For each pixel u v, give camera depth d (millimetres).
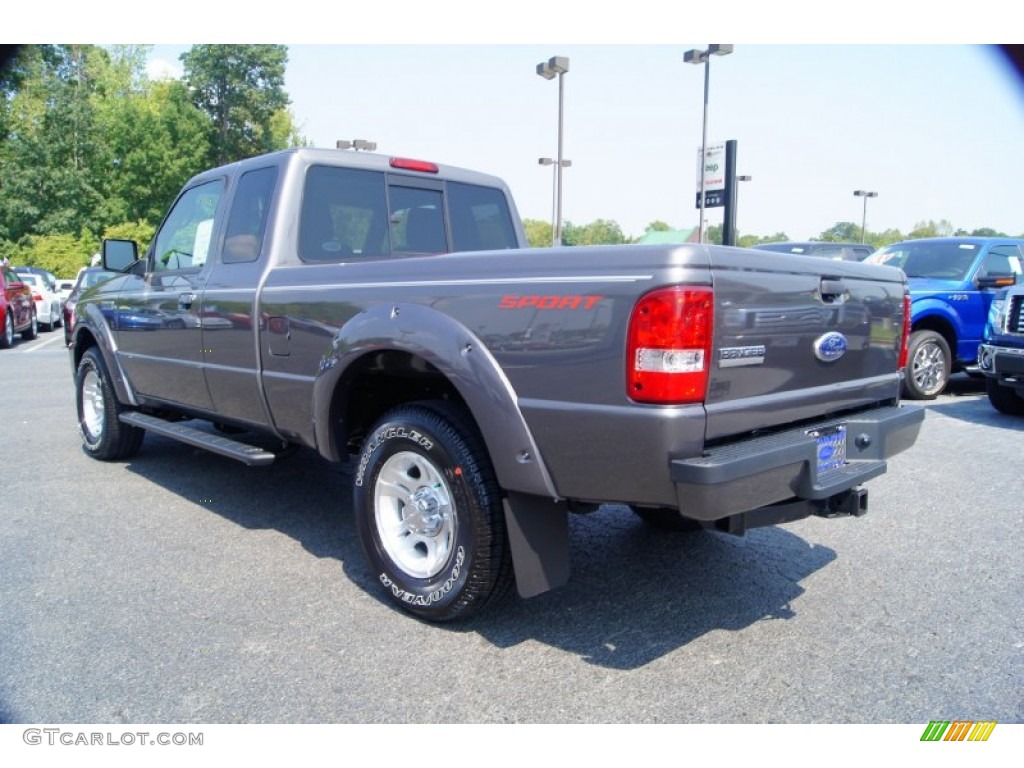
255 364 4023
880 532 4352
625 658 2922
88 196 40969
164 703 2594
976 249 9203
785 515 2984
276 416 3965
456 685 2719
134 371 5293
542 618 3262
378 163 4461
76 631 3104
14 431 7125
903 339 3670
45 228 38719
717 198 21656
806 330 2957
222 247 4406
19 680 2730
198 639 3043
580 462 2635
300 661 2877
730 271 2562
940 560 3926
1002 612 3322
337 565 3842
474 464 2928
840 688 2713
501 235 5168
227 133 49688
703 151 20703
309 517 4594
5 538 4195
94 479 5414
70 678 2744
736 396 2652
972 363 9258
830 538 4262
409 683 2732
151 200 43438
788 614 3311
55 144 39812
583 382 2600
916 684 2740
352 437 3809
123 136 42594
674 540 4242
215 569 3775
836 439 3180
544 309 2686
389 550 3279
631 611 3338
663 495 2521
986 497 4992
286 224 4039
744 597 3486
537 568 2902
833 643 3047
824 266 3064
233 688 2688
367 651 2959
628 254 2531
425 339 2990
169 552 4000
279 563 3857
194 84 47812
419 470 3203
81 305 5969
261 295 3928
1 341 15391
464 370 2859
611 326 2527
